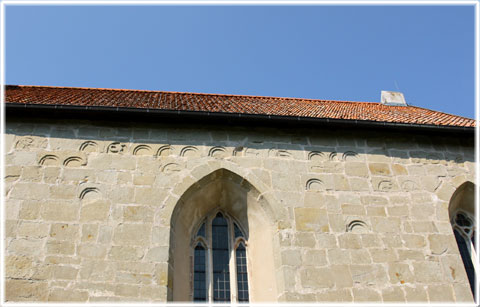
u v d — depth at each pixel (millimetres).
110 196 9672
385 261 9539
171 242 9305
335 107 15125
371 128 11578
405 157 11398
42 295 8211
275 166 10805
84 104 11656
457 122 12305
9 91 13602
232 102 14383
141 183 9992
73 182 9773
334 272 9273
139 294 8453
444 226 10203
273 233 9828
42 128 10656
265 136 11375
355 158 11234
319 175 10773
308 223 9898
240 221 10711
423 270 9492
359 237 9812
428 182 10945
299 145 11305
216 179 10531
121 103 12312
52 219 9148
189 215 10281
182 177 10242
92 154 10352
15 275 8352
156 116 10977
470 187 11086
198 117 11047
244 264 10117
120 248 8961
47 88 14961
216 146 10984
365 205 10352
